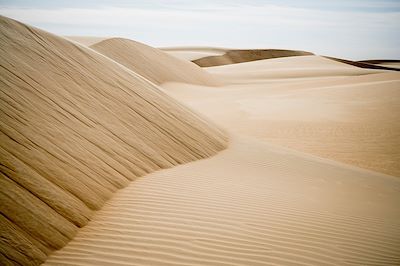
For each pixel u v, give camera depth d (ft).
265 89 94.17
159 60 107.76
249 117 51.96
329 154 34.09
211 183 16.57
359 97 65.67
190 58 321.73
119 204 12.55
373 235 12.83
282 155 27.30
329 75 144.77
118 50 98.22
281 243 11.05
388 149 35.76
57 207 10.68
